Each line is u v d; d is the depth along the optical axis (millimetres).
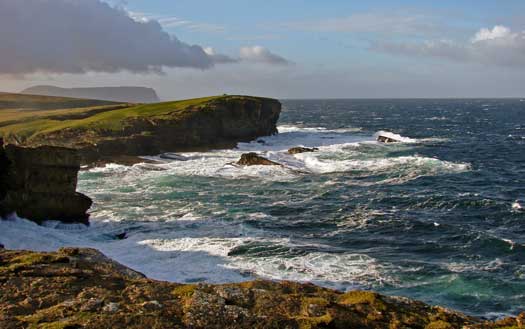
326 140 94312
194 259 26375
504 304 22375
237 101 96625
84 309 13617
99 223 35562
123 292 15344
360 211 39438
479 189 49375
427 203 42438
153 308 13695
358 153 73688
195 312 13102
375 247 30188
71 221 35938
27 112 100438
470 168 60125
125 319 12812
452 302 22516
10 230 30656
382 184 50719
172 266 25203
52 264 18172
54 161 35219
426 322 13797
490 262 27844
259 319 12797
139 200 42719
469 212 39750
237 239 30391
